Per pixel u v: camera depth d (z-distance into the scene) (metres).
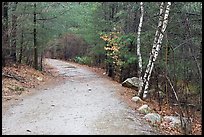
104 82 24.91
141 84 18.47
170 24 18.11
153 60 17.73
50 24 28.05
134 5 23.25
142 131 10.74
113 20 27.75
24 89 18.48
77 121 11.73
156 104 16.95
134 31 23.77
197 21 17.02
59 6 28.98
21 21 24.23
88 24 31.62
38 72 27.02
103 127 10.98
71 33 51.81
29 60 30.59
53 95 17.39
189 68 17.17
